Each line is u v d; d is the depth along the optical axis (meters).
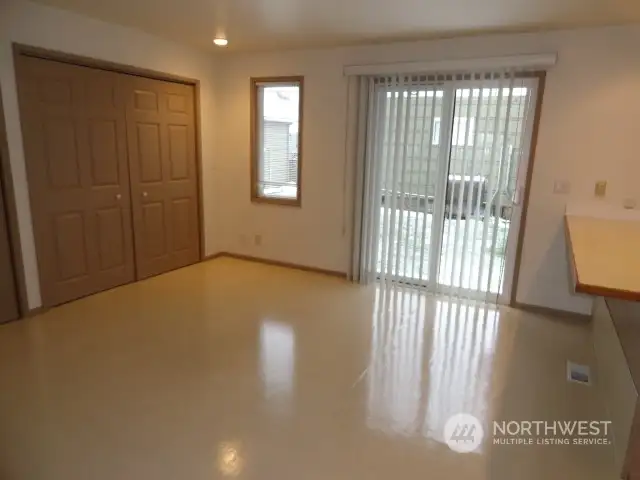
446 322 3.60
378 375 2.78
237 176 5.08
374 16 3.25
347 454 2.08
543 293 3.84
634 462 1.92
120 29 3.78
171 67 4.34
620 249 2.43
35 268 3.48
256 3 3.03
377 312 3.78
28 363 2.80
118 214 4.08
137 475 1.91
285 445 2.12
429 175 4.07
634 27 3.23
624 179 3.44
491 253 3.93
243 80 4.81
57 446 2.07
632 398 2.00
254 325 3.46
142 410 2.36
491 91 3.70
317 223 4.74
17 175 3.27
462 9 3.01
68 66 3.48
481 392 2.62
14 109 3.19
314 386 2.63
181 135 4.62
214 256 5.29
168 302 3.88
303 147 4.64
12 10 3.08
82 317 3.50
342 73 4.30
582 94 3.45
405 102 4.07
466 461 2.06
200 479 1.90
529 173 3.71
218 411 2.37
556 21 3.22
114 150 3.95
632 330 2.20
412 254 4.29
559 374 2.84
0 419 2.25
